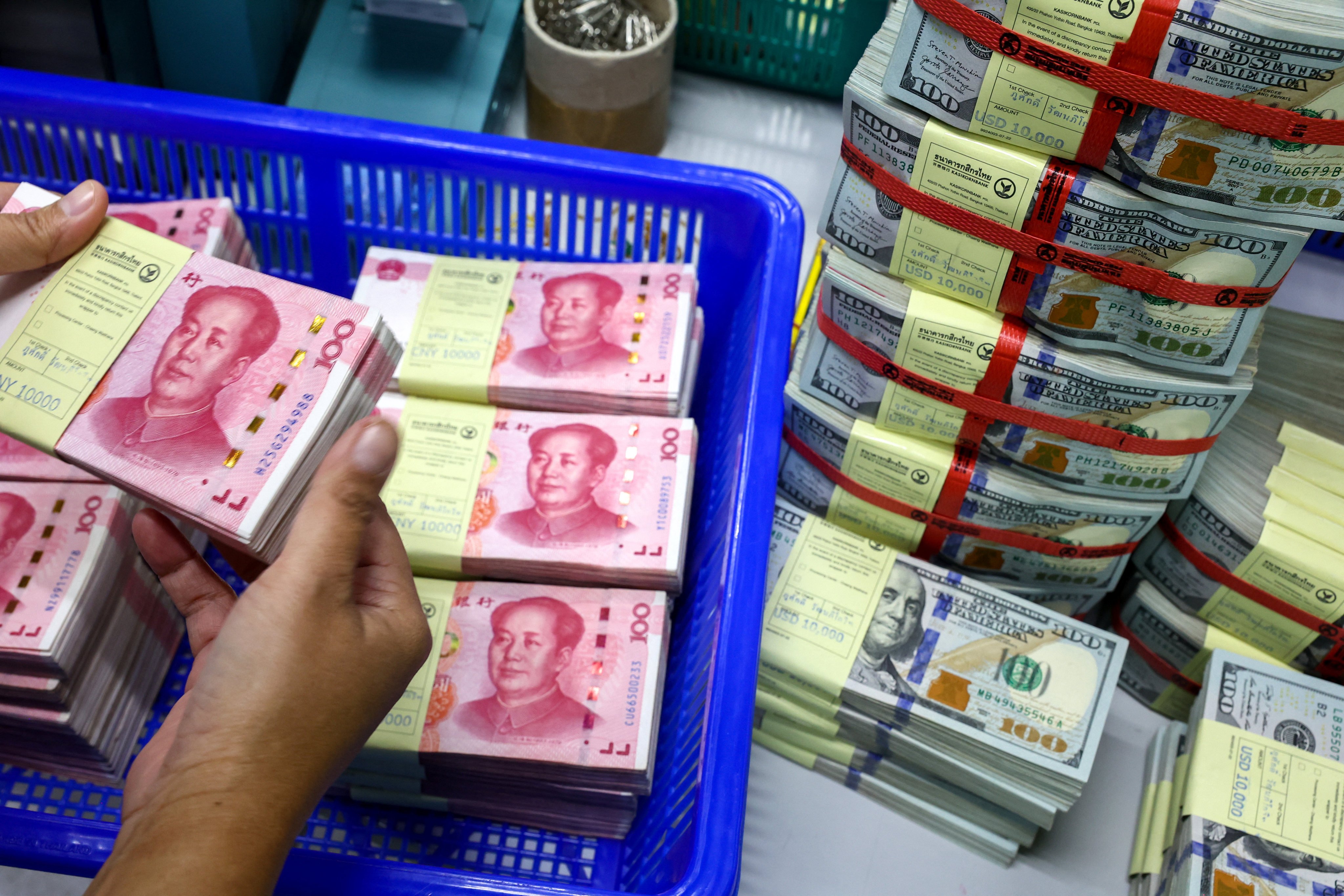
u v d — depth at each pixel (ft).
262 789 1.71
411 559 3.20
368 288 3.59
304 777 1.78
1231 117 2.41
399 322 3.53
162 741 2.05
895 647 3.39
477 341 3.48
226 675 1.76
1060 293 2.88
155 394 2.40
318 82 4.38
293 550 1.83
